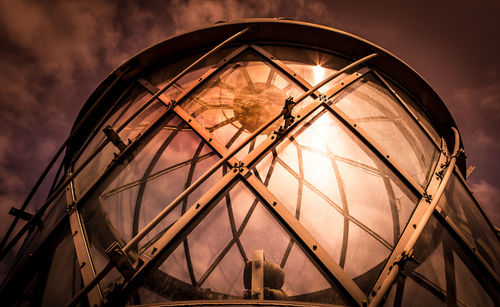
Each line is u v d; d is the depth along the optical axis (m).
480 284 5.07
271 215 4.87
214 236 4.74
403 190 5.49
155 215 5.05
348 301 4.22
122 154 5.98
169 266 4.50
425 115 8.36
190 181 5.34
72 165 7.55
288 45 8.20
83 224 5.37
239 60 7.69
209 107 6.53
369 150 5.87
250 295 4.37
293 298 4.32
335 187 5.24
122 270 4.36
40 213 6.13
